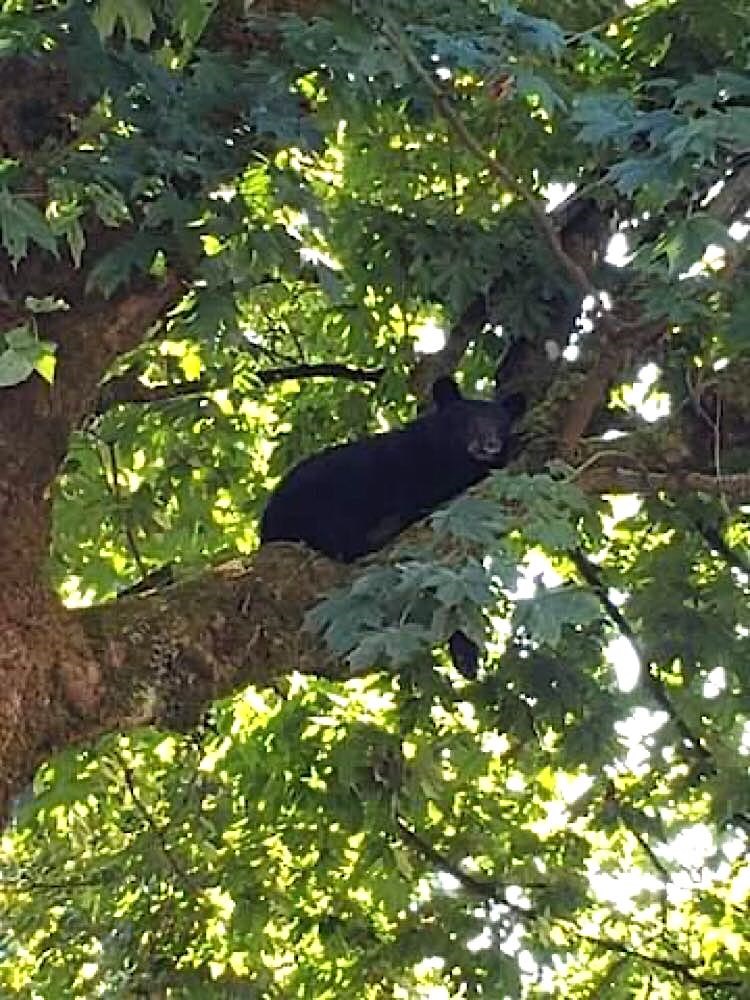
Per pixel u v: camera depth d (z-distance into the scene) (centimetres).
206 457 745
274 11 512
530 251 632
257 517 777
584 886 757
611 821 745
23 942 780
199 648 494
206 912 743
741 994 744
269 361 793
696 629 689
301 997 756
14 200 381
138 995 720
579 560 674
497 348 693
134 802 730
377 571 464
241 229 440
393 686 718
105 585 744
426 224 643
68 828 778
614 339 555
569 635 611
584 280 532
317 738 717
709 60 610
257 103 439
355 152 720
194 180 450
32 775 462
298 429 787
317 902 759
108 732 480
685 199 576
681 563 705
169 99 437
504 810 790
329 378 790
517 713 635
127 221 473
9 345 364
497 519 454
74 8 425
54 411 492
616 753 646
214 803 740
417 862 746
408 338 739
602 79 632
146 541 745
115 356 510
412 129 689
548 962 733
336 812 707
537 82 455
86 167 423
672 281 522
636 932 813
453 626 440
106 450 739
